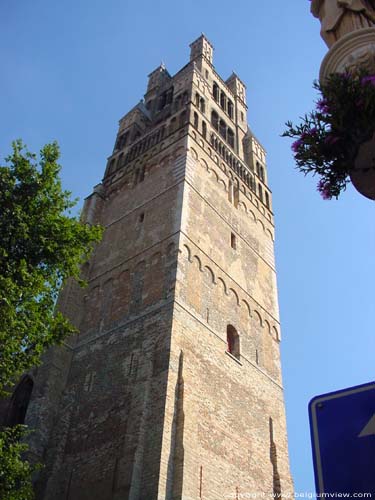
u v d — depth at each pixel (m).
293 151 7.24
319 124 7.00
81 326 31.80
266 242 40.50
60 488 24.05
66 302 32.47
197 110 41.00
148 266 31.00
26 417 27.17
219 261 33.09
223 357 28.45
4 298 15.71
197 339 27.17
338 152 7.04
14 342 16.30
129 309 29.53
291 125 7.26
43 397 27.50
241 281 34.44
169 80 53.94
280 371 33.16
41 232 18.88
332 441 4.53
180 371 24.69
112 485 21.75
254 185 43.28
